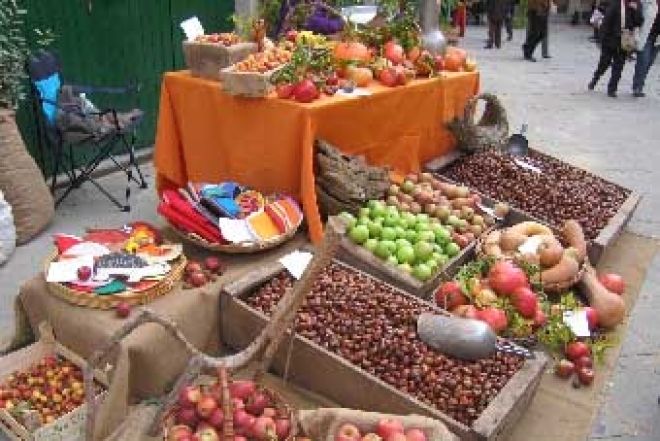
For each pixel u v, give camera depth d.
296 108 3.26
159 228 3.25
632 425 2.86
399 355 2.37
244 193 3.33
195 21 3.86
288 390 2.50
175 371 2.52
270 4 4.60
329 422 2.05
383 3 4.55
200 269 2.76
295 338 2.43
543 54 11.77
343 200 3.33
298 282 2.02
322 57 3.65
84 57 5.25
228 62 3.60
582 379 2.60
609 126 7.45
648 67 8.88
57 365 2.54
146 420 2.31
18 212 4.03
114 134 4.62
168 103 3.86
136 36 5.60
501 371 2.34
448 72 4.54
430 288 3.01
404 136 4.09
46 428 2.17
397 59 4.16
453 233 3.43
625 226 4.00
